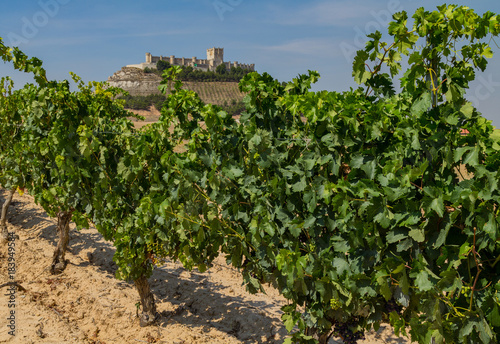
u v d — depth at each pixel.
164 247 5.45
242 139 4.26
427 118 2.99
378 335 6.18
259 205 4.19
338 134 3.48
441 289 2.78
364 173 3.44
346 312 3.73
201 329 6.12
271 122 4.18
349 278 3.48
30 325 5.79
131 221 5.60
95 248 9.48
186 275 8.36
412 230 2.98
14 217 11.58
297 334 4.14
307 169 3.70
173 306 6.84
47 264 8.31
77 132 5.69
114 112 8.42
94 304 6.66
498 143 2.71
